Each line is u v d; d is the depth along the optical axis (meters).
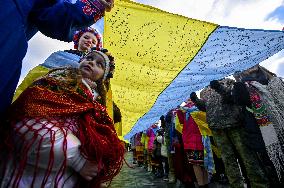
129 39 2.13
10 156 1.03
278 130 3.17
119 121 3.01
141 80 2.70
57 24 1.28
